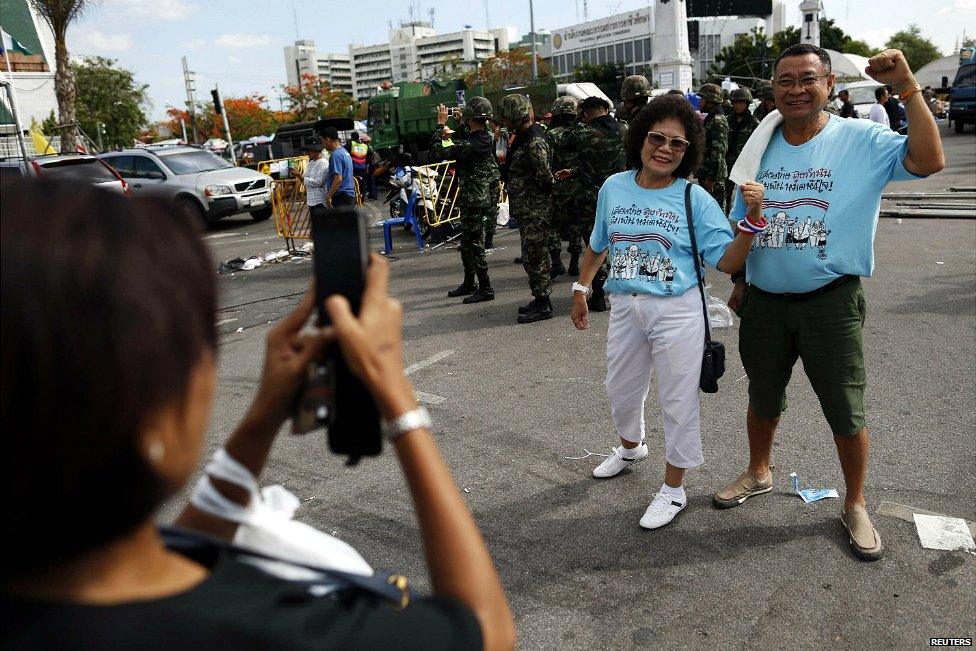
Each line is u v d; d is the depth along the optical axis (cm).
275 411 84
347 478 368
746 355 302
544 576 284
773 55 5062
